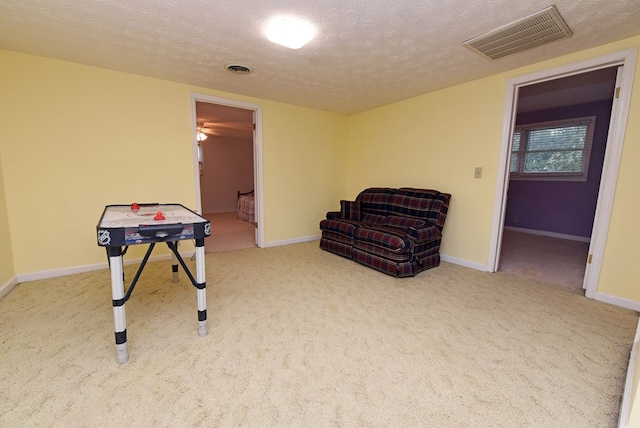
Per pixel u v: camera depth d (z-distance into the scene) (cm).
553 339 182
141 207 256
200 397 133
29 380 141
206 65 271
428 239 303
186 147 336
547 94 410
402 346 175
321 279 285
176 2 171
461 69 276
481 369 155
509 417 124
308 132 437
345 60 256
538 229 522
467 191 323
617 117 225
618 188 226
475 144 312
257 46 229
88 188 288
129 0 170
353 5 172
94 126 285
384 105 414
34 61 254
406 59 252
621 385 143
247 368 153
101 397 131
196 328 190
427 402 132
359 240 329
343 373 150
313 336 184
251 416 123
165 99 318
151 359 158
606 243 234
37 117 260
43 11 182
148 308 218
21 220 262
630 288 225
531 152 525
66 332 183
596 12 179
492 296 247
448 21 190
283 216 427
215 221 638
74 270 287
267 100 390
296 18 187
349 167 488
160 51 240
